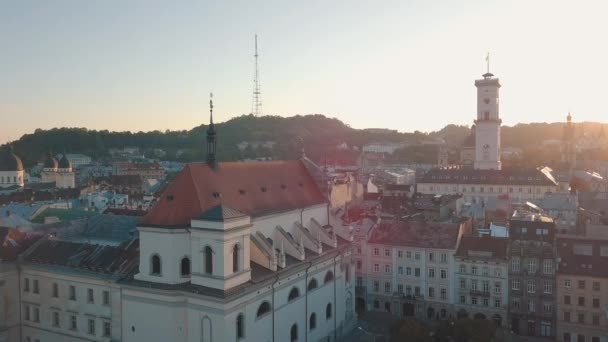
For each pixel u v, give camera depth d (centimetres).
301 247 8550
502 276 10319
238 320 6981
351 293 10538
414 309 11144
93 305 7744
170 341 6944
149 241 7169
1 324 8244
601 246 10106
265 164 9488
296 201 9500
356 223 11975
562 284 9888
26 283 8475
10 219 10969
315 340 8975
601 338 9588
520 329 10212
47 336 8256
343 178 14638
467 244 10900
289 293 8188
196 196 7375
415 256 11119
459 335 7662
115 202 18250
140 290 7144
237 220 6875
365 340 9756
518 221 10381
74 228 10350
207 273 6825
